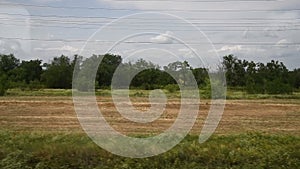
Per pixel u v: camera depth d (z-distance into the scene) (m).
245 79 41.44
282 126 20.59
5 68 46.28
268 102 32.81
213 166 11.80
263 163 11.82
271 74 42.84
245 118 23.59
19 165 11.55
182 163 11.84
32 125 19.50
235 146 13.14
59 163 11.71
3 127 18.39
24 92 37.94
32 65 45.03
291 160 11.96
